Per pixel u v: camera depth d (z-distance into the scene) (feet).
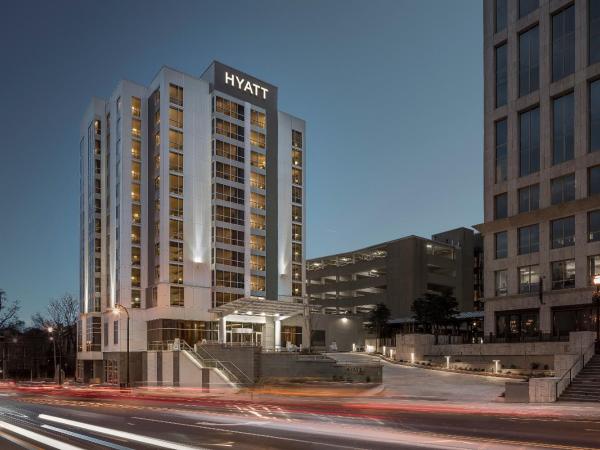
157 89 241.14
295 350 203.62
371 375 149.07
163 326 222.28
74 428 71.61
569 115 173.99
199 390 164.96
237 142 253.24
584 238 165.89
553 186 176.65
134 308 233.55
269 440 58.44
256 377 161.48
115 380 231.91
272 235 261.03
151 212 239.91
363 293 395.55
